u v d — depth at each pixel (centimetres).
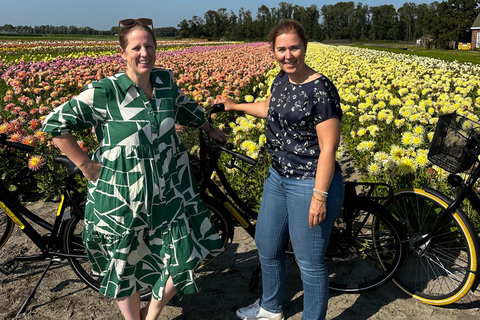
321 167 205
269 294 256
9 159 470
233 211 277
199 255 229
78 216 270
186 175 236
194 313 275
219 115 680
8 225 321
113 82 206
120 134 208
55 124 205
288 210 229
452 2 8731
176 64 1451
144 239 226
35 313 274
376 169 366
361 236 296
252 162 242
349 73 1076
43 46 3744
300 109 209
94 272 240
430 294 282
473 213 343
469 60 2623
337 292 290
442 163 246
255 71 1141
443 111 571
